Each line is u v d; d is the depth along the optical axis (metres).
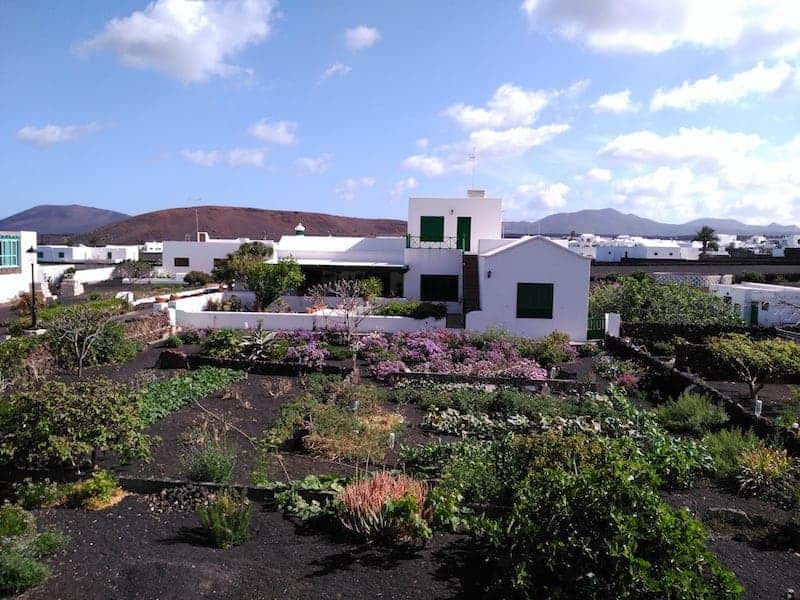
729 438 12.98
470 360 21.52
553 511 7.04
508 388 16.95
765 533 9.34
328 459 11.96
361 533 8.43
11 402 10.62
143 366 20.08
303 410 14.87
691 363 21.38
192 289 39.25
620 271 57.50
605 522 6.76
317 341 23.77
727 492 11.02
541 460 8.91
